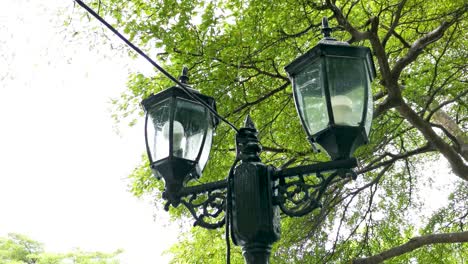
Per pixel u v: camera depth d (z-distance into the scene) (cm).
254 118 975
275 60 944
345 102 356
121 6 858
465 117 1261
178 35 852
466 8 900
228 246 353
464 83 1019
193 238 1127
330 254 1120
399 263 1204
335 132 348
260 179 357
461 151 1022
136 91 941
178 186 374
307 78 371
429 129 917
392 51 1015
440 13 945
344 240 1145
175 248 1135
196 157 381
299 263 1096
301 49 952
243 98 935
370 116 367
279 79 971
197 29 873
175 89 388
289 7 856
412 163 1297
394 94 864
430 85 999
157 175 392
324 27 390
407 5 957
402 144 1147
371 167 1084
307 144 989
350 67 366
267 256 348
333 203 1144
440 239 1005
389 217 1204
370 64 382
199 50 859
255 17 861
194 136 386
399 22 992
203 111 395
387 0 934
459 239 995
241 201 352
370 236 1182
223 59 864
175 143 378
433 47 1020
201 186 373
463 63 1001
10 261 1883
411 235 1304
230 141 936
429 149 1053
